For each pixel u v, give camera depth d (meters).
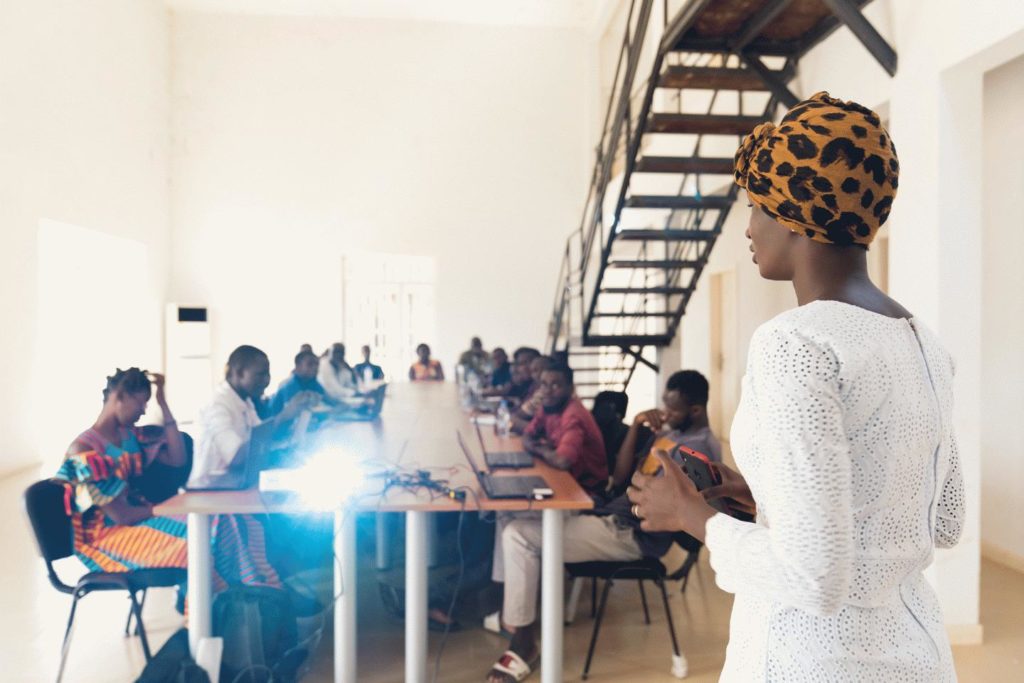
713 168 4.54
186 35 10.23
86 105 7.66
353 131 10.47
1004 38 2.44
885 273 5.37
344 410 4.67
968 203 2.84
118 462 2.62
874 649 0.74
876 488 0.73
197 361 10.01
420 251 10.56
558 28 10.72
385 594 3.23
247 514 2.74
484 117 10.63
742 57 3.75
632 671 2.71
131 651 2.86
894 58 3.02
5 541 4.39
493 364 7.82
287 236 10.41
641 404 11.39
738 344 7.46
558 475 2.89
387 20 10.48
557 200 10.73
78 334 8.91
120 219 8.55
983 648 2.92
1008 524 3.90
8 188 6.14
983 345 4.01
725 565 0.76
